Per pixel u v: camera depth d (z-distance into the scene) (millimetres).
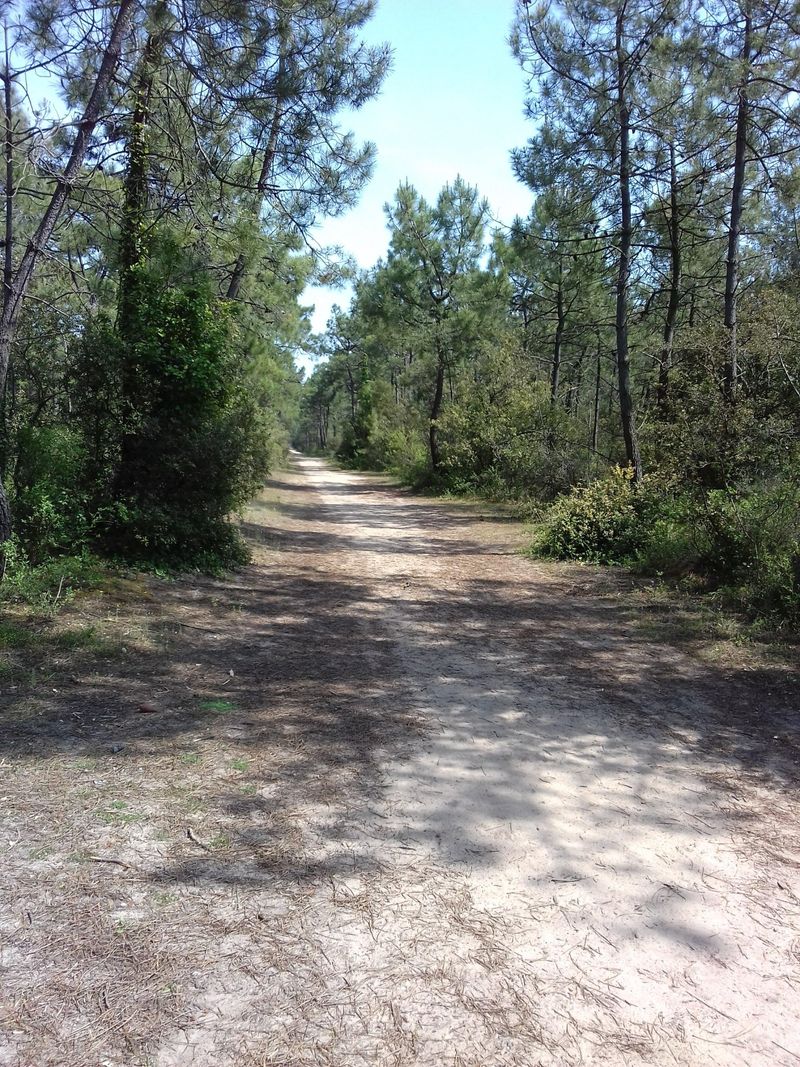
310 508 20375
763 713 4977
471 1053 2088
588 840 3297
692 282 18484
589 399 32938
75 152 6707
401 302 25250
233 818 3326
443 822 3402
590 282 19453
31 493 6887
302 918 2646
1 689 4605
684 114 10812
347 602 8445
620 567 10812
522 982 2387
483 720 4758
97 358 7652
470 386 24344
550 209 13258
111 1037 2066
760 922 2750
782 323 10203
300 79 7883
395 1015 2215
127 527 8242
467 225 24516
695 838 3346
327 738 4328
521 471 19016
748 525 8195
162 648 5855
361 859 3057
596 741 4457
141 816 3287
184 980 2305
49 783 3518
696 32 10328
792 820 3539
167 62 7918
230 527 9734
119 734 4152
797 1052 2148
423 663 6082
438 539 14664
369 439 42219
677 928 2699
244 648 6227
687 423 9117
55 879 2783
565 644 6754
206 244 9172
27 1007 2154
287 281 14227
